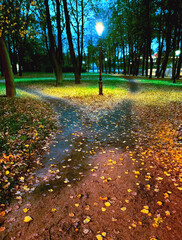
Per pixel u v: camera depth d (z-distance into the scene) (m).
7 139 5.73
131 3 32.19
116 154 5.32
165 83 23.45
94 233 2.69
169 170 4.32
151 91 17.75
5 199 3.33
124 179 4.06
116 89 19.31
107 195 3.52
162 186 3.77
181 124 7.83
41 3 18.33
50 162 4.87
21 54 33.91
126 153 5.38
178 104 11.83
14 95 12.70
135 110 10.95
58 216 3.00
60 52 20.44
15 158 4.76
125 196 3.48
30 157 5.02
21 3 10.77
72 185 3.85
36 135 6.46
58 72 20.78
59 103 12.78
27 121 7.85
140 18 29.70
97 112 10.56
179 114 9.50
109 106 12.08
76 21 25.30
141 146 5.88
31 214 3.04
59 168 4.56
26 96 13.53
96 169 4.51
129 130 7.53
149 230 2.72
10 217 2.96
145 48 36.59
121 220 2.91
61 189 3.71
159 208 3.16
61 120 8.88
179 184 3.81
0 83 21.09
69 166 4.66
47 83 23.47
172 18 25.64
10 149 5.17
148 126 7.96
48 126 7.69
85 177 4.16
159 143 6.04
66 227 2.79
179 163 4.65
